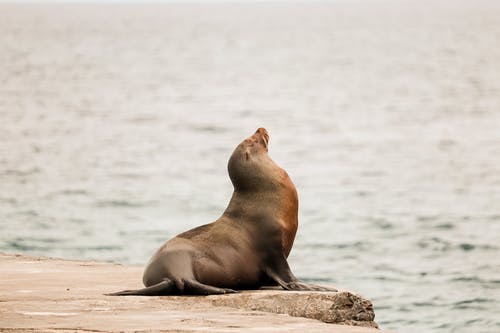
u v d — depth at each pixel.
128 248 73.75
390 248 72.56
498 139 159.00
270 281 28.42
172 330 22.84
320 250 71.94
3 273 33.47
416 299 55.00
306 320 24.48
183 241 28.30
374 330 23.47
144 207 94.12
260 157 29.08
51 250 72.69
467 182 111.25
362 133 173.50
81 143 154.50
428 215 88.75
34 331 22.73
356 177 117.12
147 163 130.38
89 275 32.94
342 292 27.09
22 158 132.62
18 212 89.38
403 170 123.25
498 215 88.31
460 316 51.31
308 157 139.12
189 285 27.27
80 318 24.38
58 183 109.38
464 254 69.88
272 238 28.31
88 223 84.44
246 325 23.61
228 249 28.12
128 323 23.70
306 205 96.12
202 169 125.12
